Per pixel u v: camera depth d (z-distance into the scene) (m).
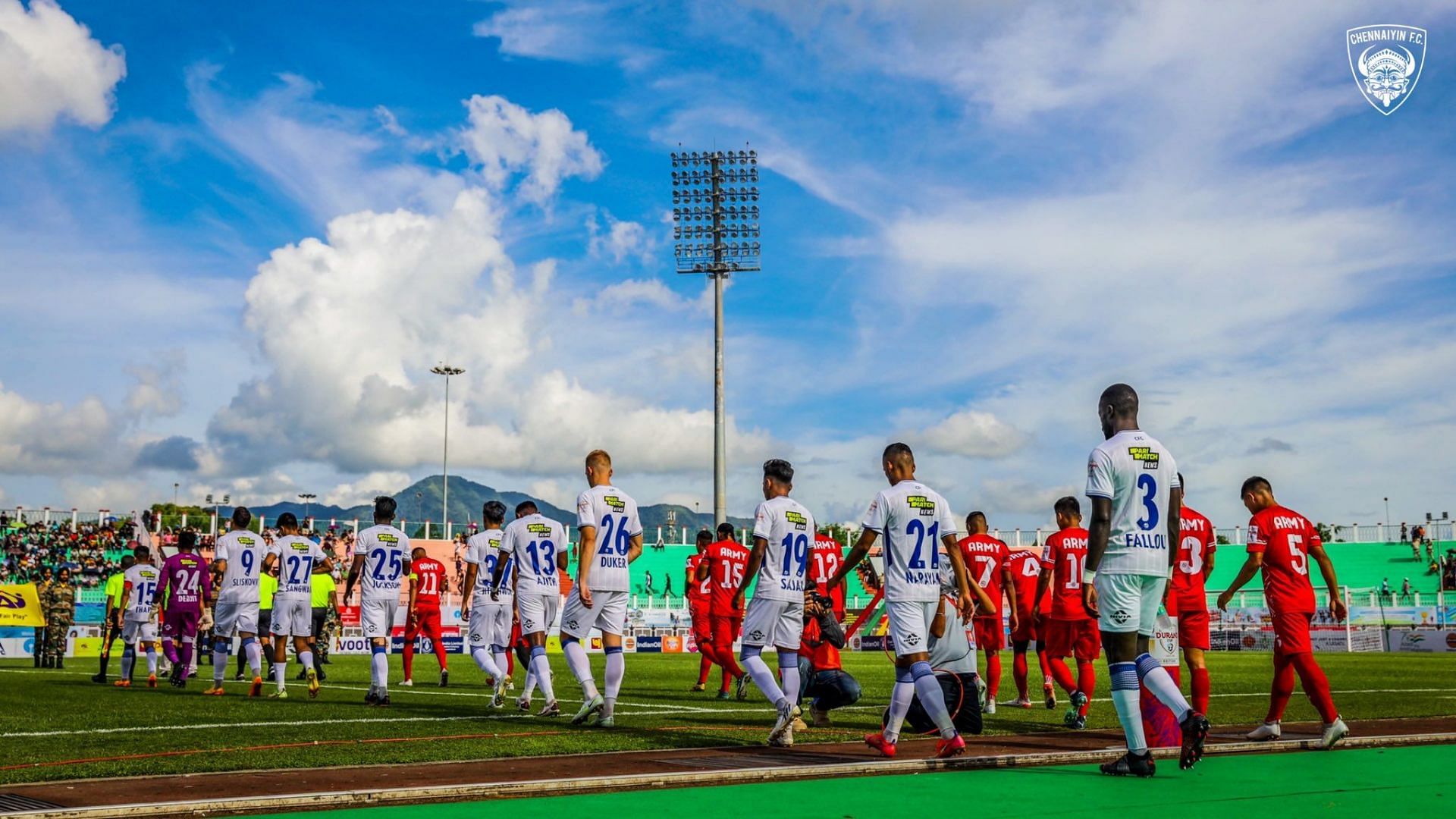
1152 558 6.30
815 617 9.55
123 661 15.60
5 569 38.69
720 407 35.41
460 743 7.67
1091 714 10.84
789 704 7.71
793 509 8.39
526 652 13.35
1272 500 8.40
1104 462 6.31
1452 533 52.16
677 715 10.52
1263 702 12.15
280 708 11.12
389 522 12.04
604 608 9.29
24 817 4.58
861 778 5.96
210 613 14.90
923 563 7.11
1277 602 7.93
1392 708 11.15
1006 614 26.50
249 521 13.38
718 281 36.75
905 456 7.45
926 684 6.79
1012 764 6.49
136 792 5.42
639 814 4.90
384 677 11.73
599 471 9.45
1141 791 5.52
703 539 14.74
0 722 9.43
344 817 4.84
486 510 12.44
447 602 44.88
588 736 8.27
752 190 37.34
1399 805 5.12
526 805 5.11
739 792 5.50
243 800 4.94
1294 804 5.14
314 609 19.53
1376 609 38.56
